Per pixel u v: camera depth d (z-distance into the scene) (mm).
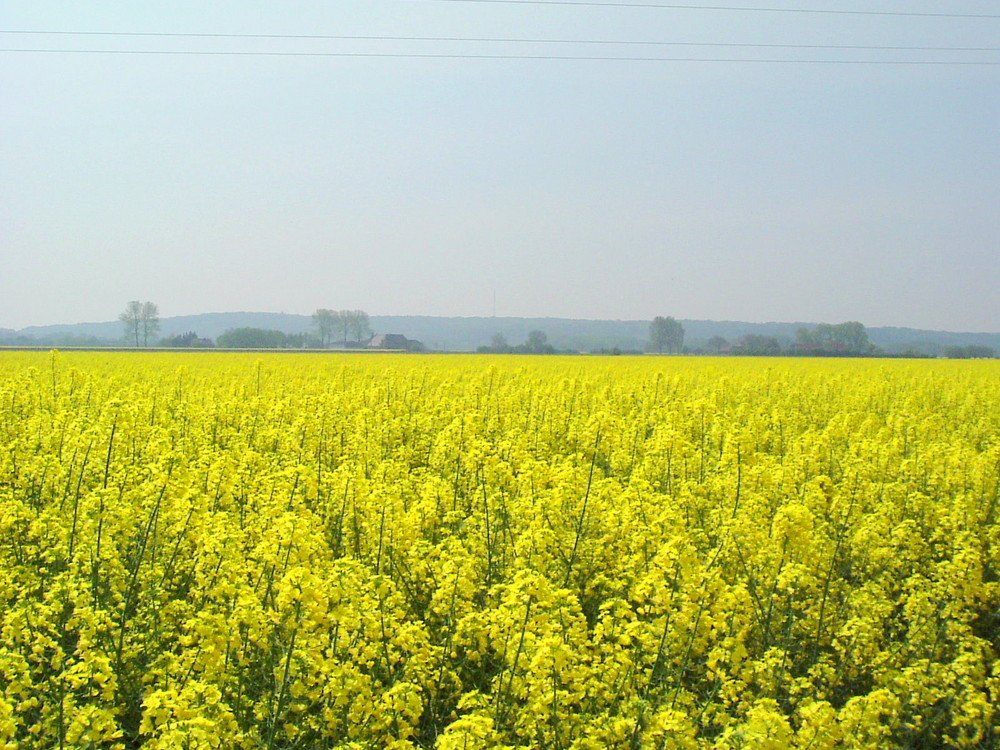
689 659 7297
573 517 10664
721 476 11977
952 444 16281
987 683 7047
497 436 16031
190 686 5512
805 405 24078
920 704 6984
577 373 35594
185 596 8656
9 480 11781
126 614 7496
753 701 6828
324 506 10727
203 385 24328
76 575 7551
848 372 38594
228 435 16375
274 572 7434
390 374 27141
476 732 5188
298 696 6434
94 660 5738
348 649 6598
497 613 6777
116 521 8609
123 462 11398
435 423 18375
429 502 10109
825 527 10547
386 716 6047
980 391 27188
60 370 24047
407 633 6832
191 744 4961
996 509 12117
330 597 6609
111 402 10719
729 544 8750
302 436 14555
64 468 11078
